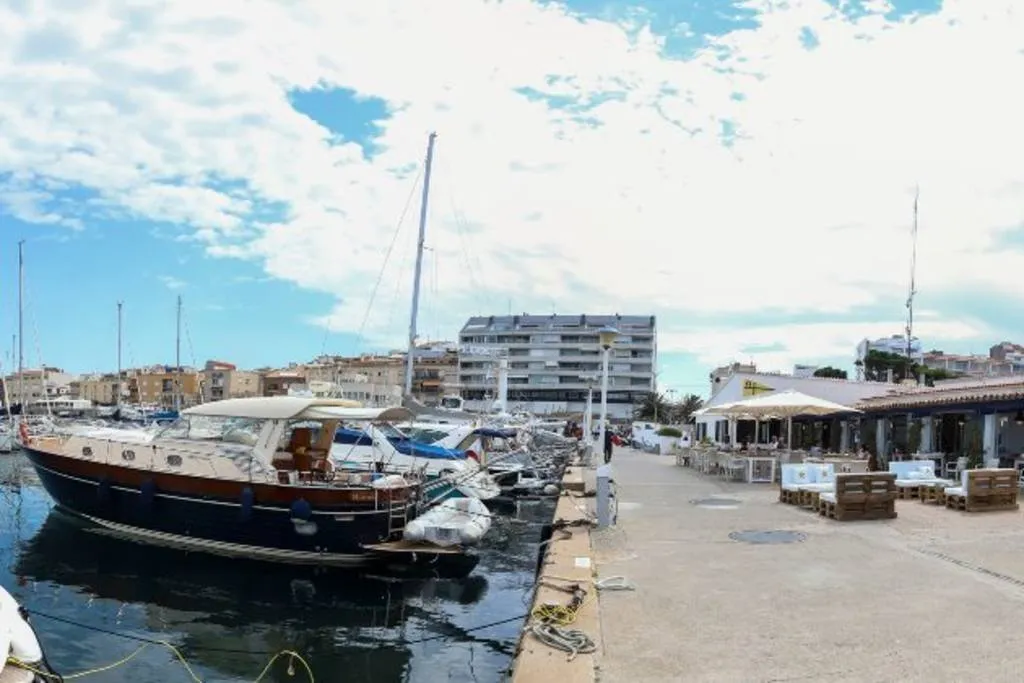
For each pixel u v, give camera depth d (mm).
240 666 10727
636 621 7844
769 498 19125
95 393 146625
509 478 29766
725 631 7457
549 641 7160
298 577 16328
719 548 11836
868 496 14492
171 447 18844
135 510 19000
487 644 11734
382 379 117812
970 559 10492
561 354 143125
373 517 17125
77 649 11375
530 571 17094
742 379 42250
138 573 16484
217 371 139500
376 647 11547
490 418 46188
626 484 23469
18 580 15812
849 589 8961
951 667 6289
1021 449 23562
